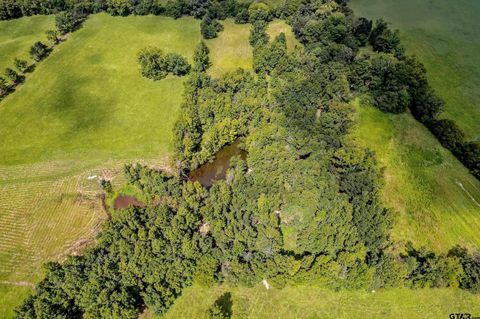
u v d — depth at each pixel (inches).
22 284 3442.4
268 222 3521.2
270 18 6678.2
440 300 3440.0
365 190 3767.2
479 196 4229.8
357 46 6028.5
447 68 5876.0
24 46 5984.3
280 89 4972.9
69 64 5743.1
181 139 4360.2
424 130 4953.3
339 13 6092.5
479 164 4311.0
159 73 5536.4
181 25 6599.4
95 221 3922.2
